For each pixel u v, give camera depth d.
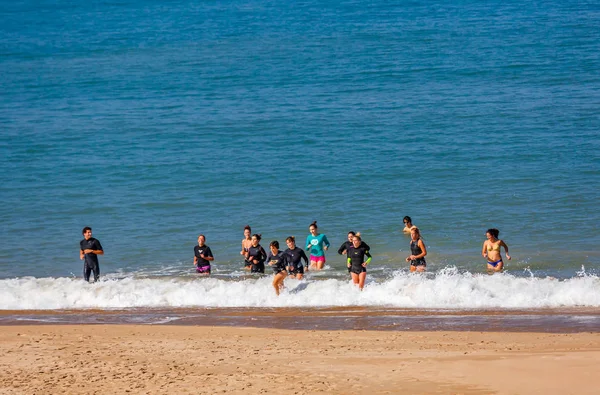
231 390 24.06
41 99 120.12
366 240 53.31
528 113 90.94
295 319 37.34
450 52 139.50
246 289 42.75
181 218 60.16
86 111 107.56
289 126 90.94
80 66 153.62
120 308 41.38
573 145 76.50
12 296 42.97
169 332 34.00
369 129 87.44
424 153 76.50
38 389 24.58
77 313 40.03
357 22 193.25
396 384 24.22
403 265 48.12
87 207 63.88
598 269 45.97
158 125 95.31
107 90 125.25
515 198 61.59
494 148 76.94
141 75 137.88
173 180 71.19
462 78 116.19
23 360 28.58
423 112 94.44
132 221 59.88
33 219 61.00
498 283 41.50
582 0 197.62
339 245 52.66
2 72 151.50
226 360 28.11
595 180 65.25
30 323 37.53
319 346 30.47
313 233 48.53
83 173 74.81
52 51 181.12
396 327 34.81
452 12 197.12
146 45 181.00
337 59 140.38
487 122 87.69
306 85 118.44
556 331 33.22
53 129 95.75
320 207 61.41
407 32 168.75
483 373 24.98
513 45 142.38
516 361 26.25
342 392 23.55
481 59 130.38
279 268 41.50
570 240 51.69
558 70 117.44
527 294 40.09
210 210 61.94
